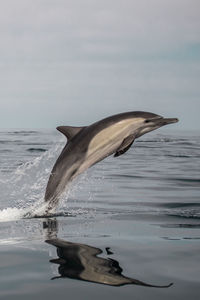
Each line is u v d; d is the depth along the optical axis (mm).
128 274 5262
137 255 6129
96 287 4809
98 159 9430
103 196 12352
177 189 13672
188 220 8859
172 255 6125
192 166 21141
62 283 4961
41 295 4617
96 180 16078
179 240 7051
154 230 7859
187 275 5238
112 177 16969
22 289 4809
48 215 9508
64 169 9453
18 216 9414
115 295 4570
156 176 17172
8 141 45938
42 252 6312
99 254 6168
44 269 5496
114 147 9398
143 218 9109
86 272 5344
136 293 4621
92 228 8078
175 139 54438
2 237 7363
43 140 48531
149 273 5305
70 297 4539
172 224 8438
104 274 5254
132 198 11945
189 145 40094
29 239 7176
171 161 23781
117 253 6219
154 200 11547
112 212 9852
